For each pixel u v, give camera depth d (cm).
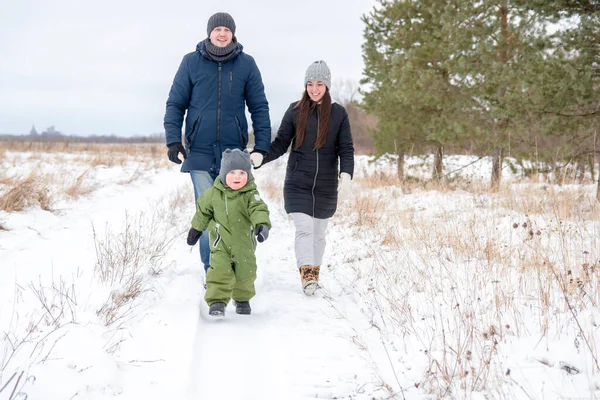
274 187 1331
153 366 308
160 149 3067
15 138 4181
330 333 386
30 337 301
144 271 475
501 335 320
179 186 1378
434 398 280
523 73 914
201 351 347
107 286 416
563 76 778
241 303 421
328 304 453
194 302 427
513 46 1095
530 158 940
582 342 293
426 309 394
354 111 3142
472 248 520
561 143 851
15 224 675
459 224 650
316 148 479
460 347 312
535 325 331
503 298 363
